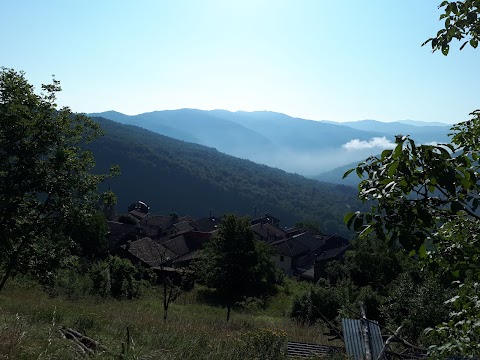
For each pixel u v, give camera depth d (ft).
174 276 138.62
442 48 13.82
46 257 48.65
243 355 29.17
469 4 12.86
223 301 127.75
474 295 13.20
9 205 43.91
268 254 157.89
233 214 132.36
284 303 135.74
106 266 113.09
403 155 9.21
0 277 57.21
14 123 44.42
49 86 47.93
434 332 13.80
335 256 208.74
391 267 123.03
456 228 13.12
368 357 34.32
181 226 294.87
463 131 13.66
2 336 20.58
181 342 30.42
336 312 85.76
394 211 9.70
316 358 35.09
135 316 51.96
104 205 55.52
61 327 30.91
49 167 47.42
